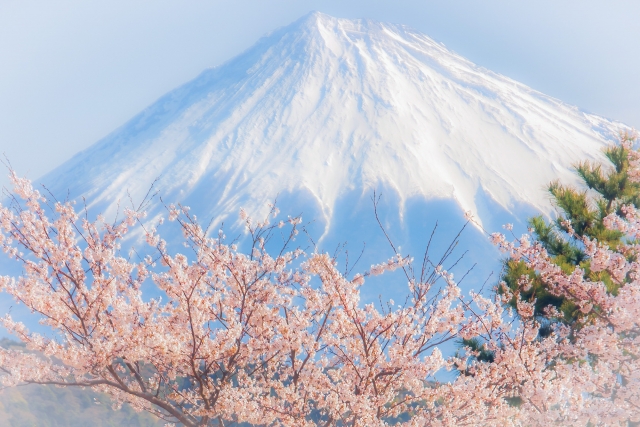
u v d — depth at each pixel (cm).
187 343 562
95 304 568
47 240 558
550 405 566
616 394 648
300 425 550
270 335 612
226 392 552
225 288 627
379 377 575
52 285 577
